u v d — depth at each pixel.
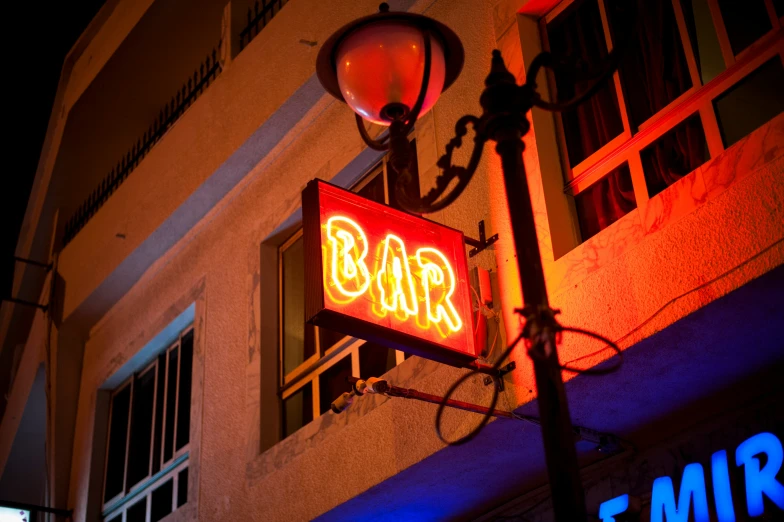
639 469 5.66
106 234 10.95
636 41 6.14
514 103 3.83
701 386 5.23
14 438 12.49
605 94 6.24
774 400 5.16
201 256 9.47
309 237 5.21
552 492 3.26
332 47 4.41
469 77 6.80
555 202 5.97
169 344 9.98
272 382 8.02
